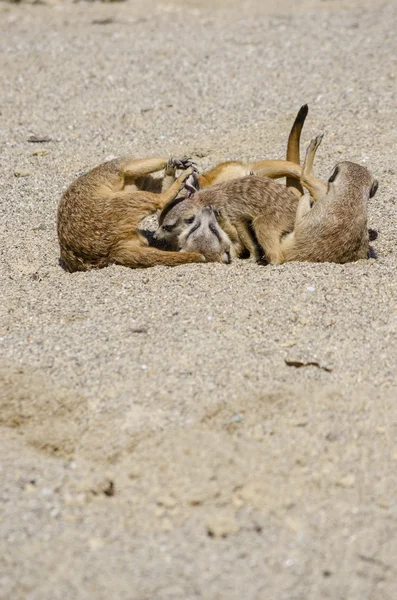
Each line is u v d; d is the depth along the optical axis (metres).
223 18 28.75
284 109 19.58
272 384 10.16
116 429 9.69
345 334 11.05
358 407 9.81
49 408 10.12
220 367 10.45
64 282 13.04
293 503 8.62
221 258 13.29
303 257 13.17
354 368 10.42
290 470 9.01
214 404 9.88
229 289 12.21
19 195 16.33
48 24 28.70
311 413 9.74
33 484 8.92
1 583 7.70
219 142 18.12
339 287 12.10
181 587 7.65
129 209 13.16
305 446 9.32
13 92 21.64
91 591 7.61
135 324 11.48
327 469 9.03
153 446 9.38
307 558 7.98
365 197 13.37
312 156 13.85
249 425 9.63
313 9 29.83
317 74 21.61
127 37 26.25
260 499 8.66
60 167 17.41
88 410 10.00
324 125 18.59
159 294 12.23
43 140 18.73
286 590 7.64
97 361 10.70
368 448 9.29
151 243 14.24
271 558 7.98
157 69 22.75
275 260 13.17
